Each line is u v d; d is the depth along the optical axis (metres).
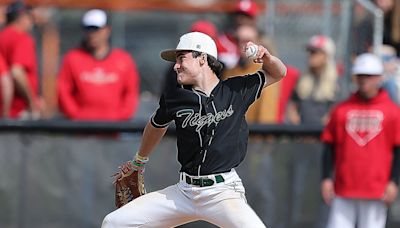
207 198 18.69
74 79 28.92
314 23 32.31
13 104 29.38
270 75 18.88
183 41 18.59
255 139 27.58
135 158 19.91
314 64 30.50
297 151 27.61
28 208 27.05
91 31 28.92
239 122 18.66
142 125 27.25
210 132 18.42
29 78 29.59
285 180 27.64
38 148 27.08
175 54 18.94
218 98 18.50
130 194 20.34
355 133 26.28
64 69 29.03
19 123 26.92
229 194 18.66
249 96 18.70
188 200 18.98
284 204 27.61
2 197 26.94
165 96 18.77
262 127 27.53
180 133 18.72
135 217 19.31
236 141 18.62
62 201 27.17
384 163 26.16
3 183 26.95
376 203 26.34
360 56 27.86
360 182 26.25
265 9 32.69
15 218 26.98
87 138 27.23
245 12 29.33
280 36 32.41
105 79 29.00
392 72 30.53
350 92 30.86
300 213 27.61
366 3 31.47
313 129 27.53
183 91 18.56
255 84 18.73
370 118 26.16
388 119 26.02
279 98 29.78
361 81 26.09
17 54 29.11
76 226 27.20
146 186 27.38
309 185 27.67
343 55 31.55
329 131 26.73
